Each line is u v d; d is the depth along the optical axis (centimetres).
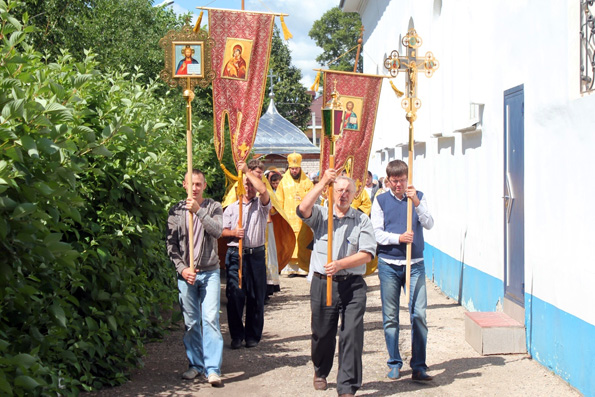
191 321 643
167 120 1076
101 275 586
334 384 636
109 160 609
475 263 947
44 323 504
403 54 1611
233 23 749
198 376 653
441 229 1178
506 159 809
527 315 720
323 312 586
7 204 391
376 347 780
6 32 450
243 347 787
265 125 3005
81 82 498
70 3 1070
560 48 633
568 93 615
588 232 571
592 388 559
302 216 575
